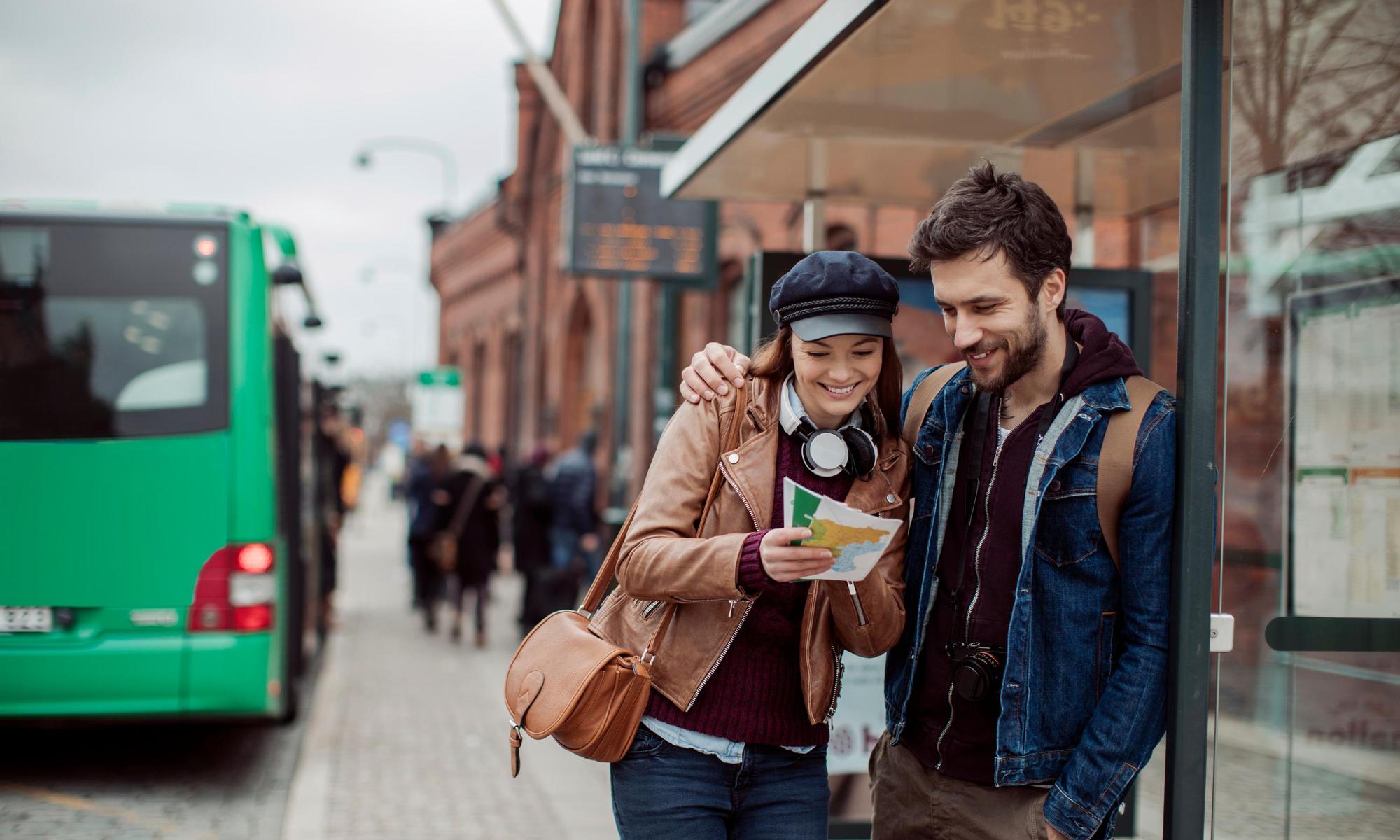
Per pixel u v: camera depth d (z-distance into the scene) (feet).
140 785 21.84
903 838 8.79
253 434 21.34
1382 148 9.78
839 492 8.35
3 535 20.66
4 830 18.58
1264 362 9.64
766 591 8.29
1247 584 9.64
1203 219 8.21
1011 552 8.10
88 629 20.74
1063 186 17.39
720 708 8.33
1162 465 7.87
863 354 8.07
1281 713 9.73
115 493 20.93
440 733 26.61
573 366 76.84
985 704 8.24
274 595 21.33
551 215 82.64
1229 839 9.45
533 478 40.37
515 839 18.44
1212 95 8.34
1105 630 8.02
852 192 19.42
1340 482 10.00
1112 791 7.73
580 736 8.21
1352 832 9.84
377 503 183.42
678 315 55.11
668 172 19.58
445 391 82.84
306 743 25.36
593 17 74.38
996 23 11.66
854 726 15.88
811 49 12.68
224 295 21.65
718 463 8.44
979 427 8.42
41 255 21.44
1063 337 8.21
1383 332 10.07
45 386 21.04
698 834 8.32
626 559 8.22
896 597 8.41
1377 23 9.70
